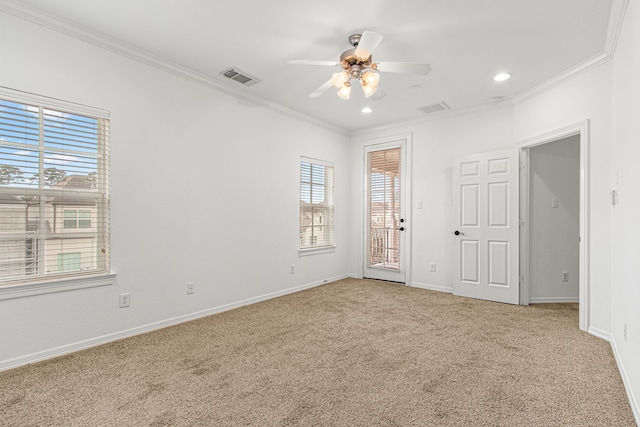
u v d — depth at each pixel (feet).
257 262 13.32
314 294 14.60
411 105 14.03
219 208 11.85
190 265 10.93
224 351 8.41
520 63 10.15
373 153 17.90
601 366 7.58
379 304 12.93
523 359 7.94
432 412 5.82
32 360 7.66
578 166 13.44
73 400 6.17
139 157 9.61
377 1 7.27
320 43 9.14
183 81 10.75
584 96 10.05
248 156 12.95
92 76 8.63
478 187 13.88
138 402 6.11
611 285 8.97
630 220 6.75
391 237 17.21
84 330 8.52
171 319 10.40
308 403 6.09
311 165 16.25
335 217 17.69
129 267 9.39
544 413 5.80
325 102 13.76
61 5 7.43
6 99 7.31
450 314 11.61
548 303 13.17
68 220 8.36
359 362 7.79
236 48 9.42
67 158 8.32
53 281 7.92
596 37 8.62
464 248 14.21
